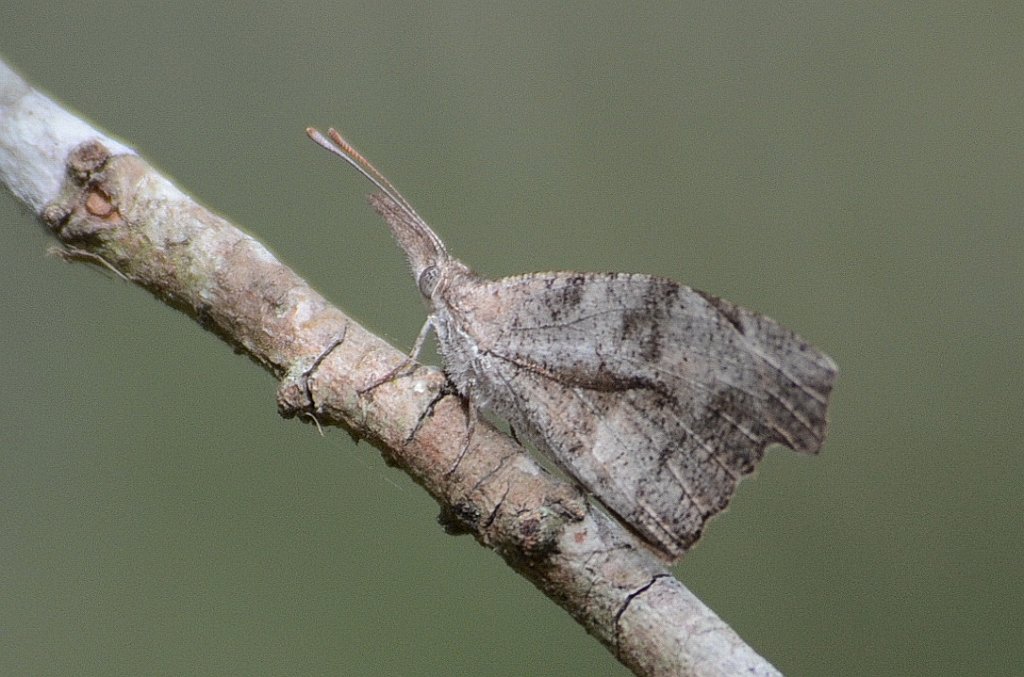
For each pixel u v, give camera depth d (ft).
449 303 1.46
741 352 1.43
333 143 1.48
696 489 1.44
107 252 1.43
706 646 1.40
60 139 1.43
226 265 1.43
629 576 1.41
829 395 1.43
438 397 1.42
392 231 1.47
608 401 1.45
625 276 1.44
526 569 1.42
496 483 1.42
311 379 1.42
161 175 1.44
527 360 1.45
